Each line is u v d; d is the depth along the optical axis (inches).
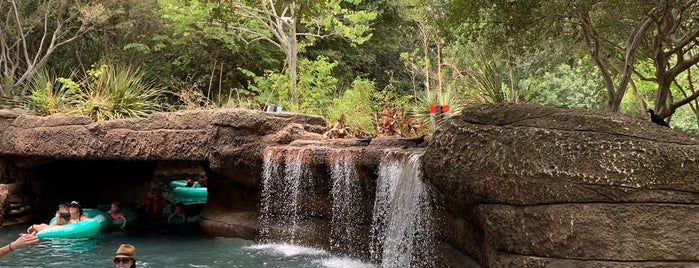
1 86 770.2
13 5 807.1
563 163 199.3
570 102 761.0
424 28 751.7
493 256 213.6
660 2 337.7
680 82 695.7
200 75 946.1
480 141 219.0
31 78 817.5
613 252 192.2
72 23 903.7
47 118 505.7
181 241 442.3
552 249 198.2
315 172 382.0
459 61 808.9
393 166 311.1
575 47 580.1
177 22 797.9
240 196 469.4
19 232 485.1
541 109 215.9
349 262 355.6
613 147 195.3
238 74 970.7
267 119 431.5
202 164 503.8
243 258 374.0
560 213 197.8
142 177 703.1
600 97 727.1
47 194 576.4
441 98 565.3
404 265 296.8
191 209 616.1
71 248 416.2
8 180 538.9
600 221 194.1
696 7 409.4
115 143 471.5
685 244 188.5
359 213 357.1
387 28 1103.0
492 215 209.5
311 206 397.7
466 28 407.5
